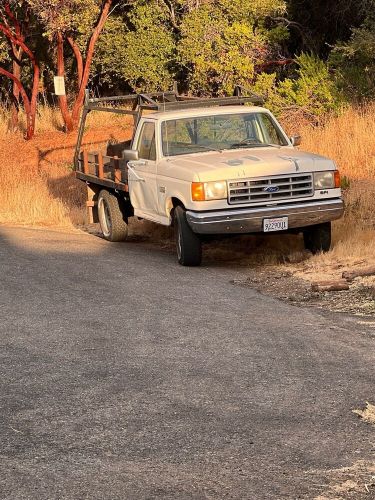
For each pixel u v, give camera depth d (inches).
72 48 1277.1
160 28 1215.6
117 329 367.9
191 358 319.6
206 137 546.6
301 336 342.0
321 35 1145.4
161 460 227.1
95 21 1226.0
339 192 507.5
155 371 305.9
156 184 536.1
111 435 246.7
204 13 1099.3
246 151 536.1
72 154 1169.4
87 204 687.1
